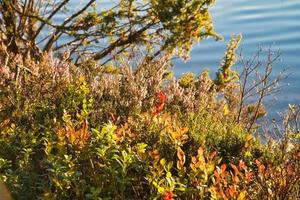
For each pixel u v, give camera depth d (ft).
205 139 20.30
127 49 50.85
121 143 16.63
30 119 20.77
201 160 14.35
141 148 15.08
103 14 48.11
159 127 18.84
